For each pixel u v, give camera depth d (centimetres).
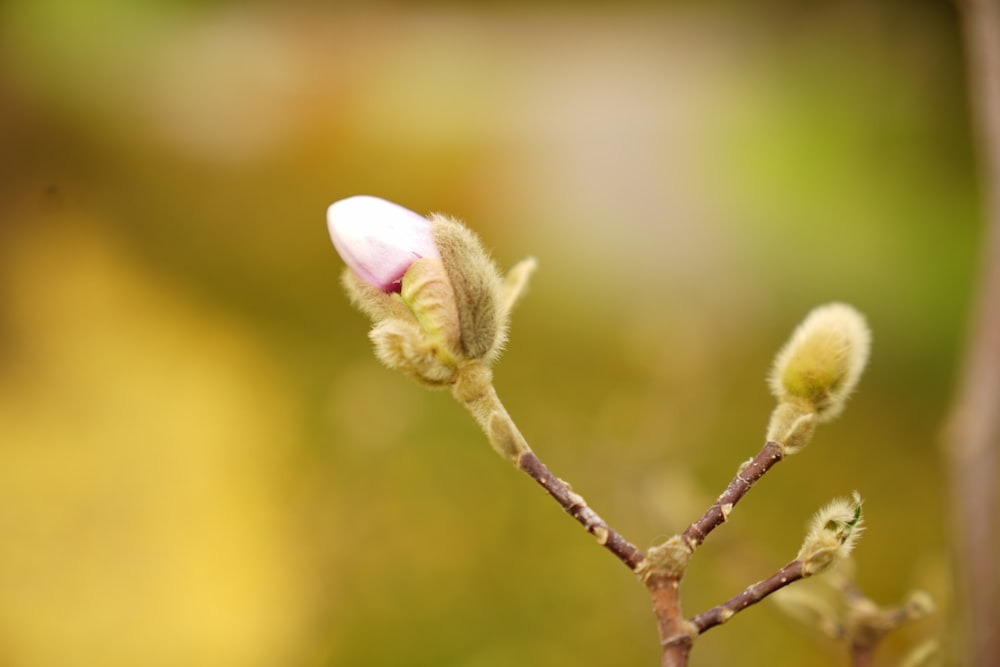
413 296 57
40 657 140
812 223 203
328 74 249
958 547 68
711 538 83
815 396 57
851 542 55
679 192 216
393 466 155
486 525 149
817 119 226
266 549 153
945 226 197
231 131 233
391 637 140
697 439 139
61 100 227
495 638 137
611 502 108
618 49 262
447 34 265
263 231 209
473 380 57
